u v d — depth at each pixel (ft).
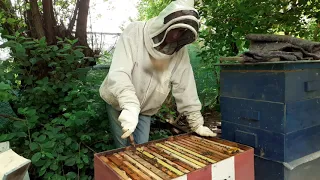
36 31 7.95
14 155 3.46
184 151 4.26
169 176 3.29
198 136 5.16
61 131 6.36
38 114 6.67
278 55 4.12
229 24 8.64
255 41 5.03
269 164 4.34
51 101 6.91
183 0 4.62
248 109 4.58
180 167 3.56
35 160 5.02
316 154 4.52
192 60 12.10
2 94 4.91
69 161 5.57
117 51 5.13
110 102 5.55
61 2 9.11
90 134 6.27
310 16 8.80
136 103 4.51
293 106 4.08
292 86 4.02
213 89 11.87
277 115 4.11
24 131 6.07
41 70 7.50
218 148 4.38
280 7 8.79
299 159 4.29
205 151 4.22
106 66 8.76
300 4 8.68
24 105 6.83
